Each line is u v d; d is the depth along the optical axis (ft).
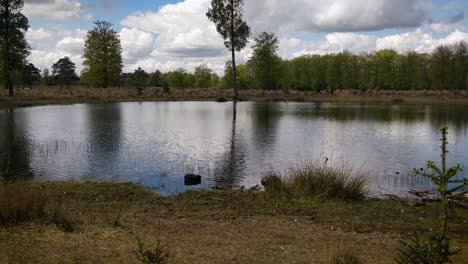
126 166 40.83
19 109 111.65
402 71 250.16
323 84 237.66
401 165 43.27
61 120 83.92
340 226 22.76
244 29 177.58
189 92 196.03
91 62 208.33
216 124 79.51
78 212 24.41
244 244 18.92
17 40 140.46
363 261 16.97
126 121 83.56
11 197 21.22
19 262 15.08
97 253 16.46
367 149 52.80
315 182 30.86
